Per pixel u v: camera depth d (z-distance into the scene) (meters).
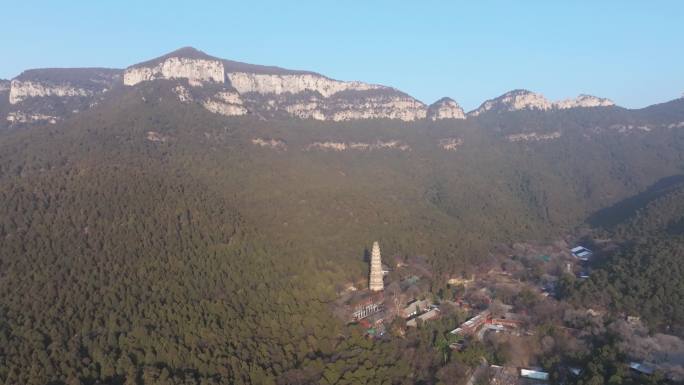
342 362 168.38
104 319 167.75
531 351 192.25
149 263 196.00
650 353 178.38
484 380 170.88
